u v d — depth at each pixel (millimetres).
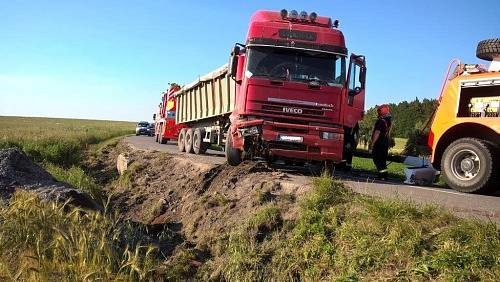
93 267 5719
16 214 6840
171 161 17344
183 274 7355
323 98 11422
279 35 11625
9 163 9656
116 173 21188
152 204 12703
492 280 4445
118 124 117250
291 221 7180
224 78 17094
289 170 12539
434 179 12906
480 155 9977
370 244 5688
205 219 9094
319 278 5898
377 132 13508
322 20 12172
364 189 8719
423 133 12312
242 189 9445
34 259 5723
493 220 6246
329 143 11320
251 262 6781
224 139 17875
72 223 6918
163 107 35812
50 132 37250
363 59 12234
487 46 10305
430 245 5262
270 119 11406
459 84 10672
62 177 15945
